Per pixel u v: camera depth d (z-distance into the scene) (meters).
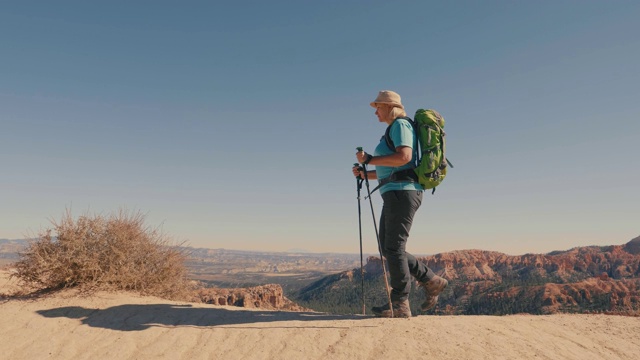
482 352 3.95
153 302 6.05
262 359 3.93
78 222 7.02
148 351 4.24
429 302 5.07
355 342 4.11
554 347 4.28
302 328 4.55
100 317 5.24
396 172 4.49
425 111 4.55
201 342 4.38
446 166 4.52
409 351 3.91
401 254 4.62
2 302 5.91
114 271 6.83
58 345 4.48
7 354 4.32
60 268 6.60
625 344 4.53
